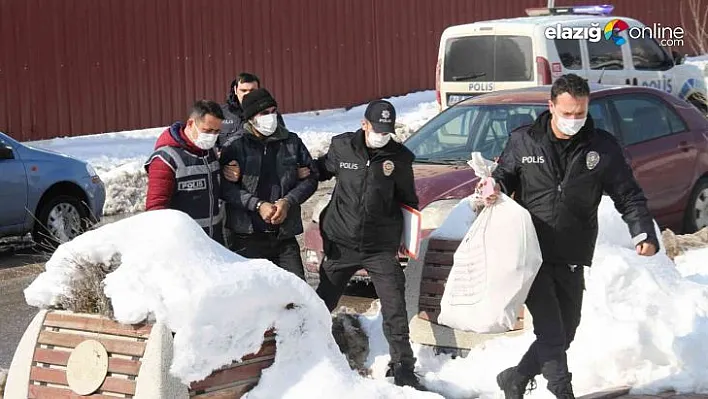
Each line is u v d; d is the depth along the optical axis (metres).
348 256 5.98
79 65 17.86
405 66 22.80
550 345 5.13
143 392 4.29
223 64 19.73
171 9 18.97
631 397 5.62
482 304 5.11
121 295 4.39
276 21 20.55
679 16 27.72
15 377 4.64
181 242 4.52
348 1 21.73
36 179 11.46
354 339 6.43
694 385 5.71
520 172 5.17
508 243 5.05
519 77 13.62
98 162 16.14
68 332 4.59
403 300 5.87
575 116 4.89
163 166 5.62
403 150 5.91
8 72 17.08
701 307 6.45
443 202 8.08
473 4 23.88
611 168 5.09
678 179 10.09
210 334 4.32
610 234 6.90
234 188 5.98
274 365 4.59
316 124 20.11
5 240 12.50
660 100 10.27
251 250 6.09
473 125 9.51
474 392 5.71
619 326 6.05
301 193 6.02
